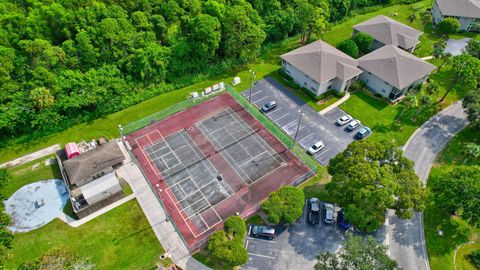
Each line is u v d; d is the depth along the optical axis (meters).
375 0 110.06
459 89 77.75
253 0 89.94
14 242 49.22
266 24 89.69
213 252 44.84
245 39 78.75
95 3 74.69
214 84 77.56
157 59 73.00
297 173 58.91
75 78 66.06
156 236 50.28
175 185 56.84
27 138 64.06
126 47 71.25
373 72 73.75
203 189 56.28
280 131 66.56
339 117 70.06
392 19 97.19
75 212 51.50
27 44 64.31
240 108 71.38
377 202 45.06
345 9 100.19
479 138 66.12
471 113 64.69
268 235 49.59
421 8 109.25
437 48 80.75
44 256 41.81
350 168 47.66
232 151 62.59
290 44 91.06
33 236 50.03
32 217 52.31
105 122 67.75
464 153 59.81
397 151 51.00
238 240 46.31
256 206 53.09
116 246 49.06
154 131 66.06
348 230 51.28
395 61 74.00
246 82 78.38
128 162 60.44
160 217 52.62
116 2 80.12
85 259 43.53
